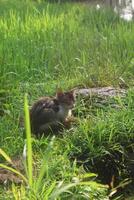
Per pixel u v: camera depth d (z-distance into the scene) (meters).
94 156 8.66
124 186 8.70
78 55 12.91
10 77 10.58
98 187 7.55
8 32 14.36
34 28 14.99
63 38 14.21
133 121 9.27
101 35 14.66
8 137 8.72
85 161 8.52
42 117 9.25
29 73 11.50
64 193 7.21
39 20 16.09
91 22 17.48
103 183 8.66
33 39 13.73
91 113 9.73
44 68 11.95
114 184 8.71
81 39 14.12
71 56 12.73
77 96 10.27
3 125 9.13
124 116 9.38
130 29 15.64
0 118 9.49
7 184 7.54
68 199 7.16
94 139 8.88
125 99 10.16
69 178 7.55
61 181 7.05
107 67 11.72
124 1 23.98
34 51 12.57
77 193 7.26
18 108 9.87
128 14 21.16
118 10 21.84
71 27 15.75
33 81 11.22
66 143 8.76
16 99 10.12
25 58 12.02
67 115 9.41
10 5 20.91
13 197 6.96
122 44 13.58
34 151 8.55
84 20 18.05
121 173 8.84
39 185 6.86
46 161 7.21
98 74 11.36
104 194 7.55
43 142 8.69
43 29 14.78
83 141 8.80
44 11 17.95
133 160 8.95
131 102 9.91
